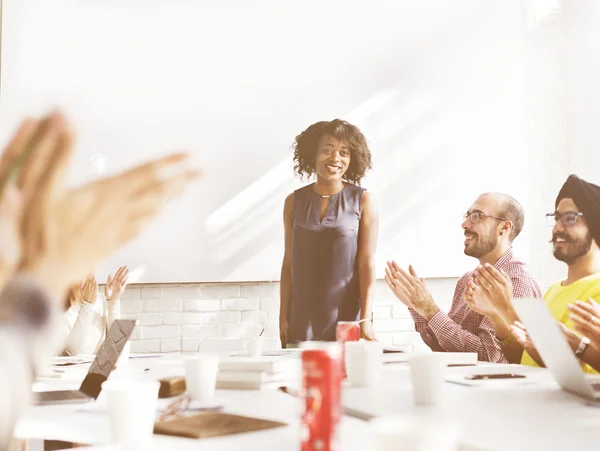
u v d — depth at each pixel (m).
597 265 2.36
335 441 0.68
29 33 3.71
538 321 1.28
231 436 0.92
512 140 4.17
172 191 0.50
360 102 4.02
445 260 4.03
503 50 4.20
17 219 0.46
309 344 1.02
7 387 0.43
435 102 4.10
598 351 1.63
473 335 2.60
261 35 3.96
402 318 3.95
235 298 3.86
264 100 3.93
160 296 3.78
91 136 3.72
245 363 1.52
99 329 3.13
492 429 0.93
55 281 0.47
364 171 3.94
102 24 3.80
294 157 3.91
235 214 3.85
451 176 4.07
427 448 0.56
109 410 0.87
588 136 4.01
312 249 3.77
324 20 4.03
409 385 1.48
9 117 3.65
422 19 4.12
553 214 2.48
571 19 4.18
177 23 3.88
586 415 1.05
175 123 3.84
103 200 0.48
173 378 1.45
